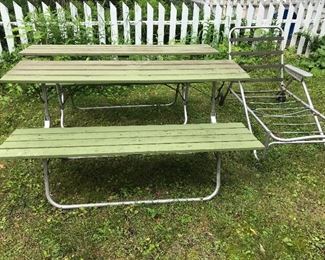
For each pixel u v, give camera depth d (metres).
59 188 2.54
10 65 4.52
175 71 2.77
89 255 2.01
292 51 5.38
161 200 2.40
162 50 3.36
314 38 5.45
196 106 3.85
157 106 3.82
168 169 2.78
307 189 2.59
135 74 2.67
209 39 5.21
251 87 4.38
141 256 2.02
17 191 2.50
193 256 2.02
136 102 3.94
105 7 6.25
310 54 5.39
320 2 5.35
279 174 2.74
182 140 2.31
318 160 2.93
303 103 3.35
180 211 2.35
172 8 5.00
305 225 2.26
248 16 5.29
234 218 2.30
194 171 2.77
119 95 4.11
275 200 2.47
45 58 4.32
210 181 2.65
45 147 2.18
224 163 2.87
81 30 4.63
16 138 2.28
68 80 2.48
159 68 2.85
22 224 2.22
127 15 4.95
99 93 4.08
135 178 2.67
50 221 2.24
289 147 3.10
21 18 4.68
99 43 4.96
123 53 3.19
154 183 2.62
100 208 2.36
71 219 2.26
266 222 2.28
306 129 3.39
